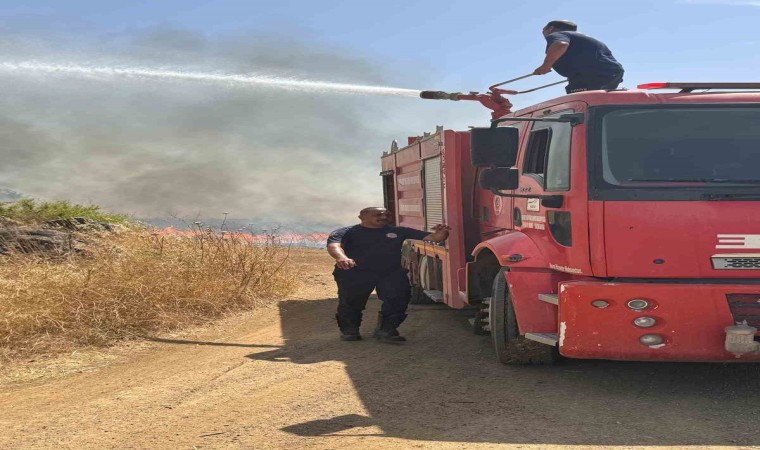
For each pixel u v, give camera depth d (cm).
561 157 592
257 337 856
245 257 1162
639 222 541
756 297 531
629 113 564
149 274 958
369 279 816
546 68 760
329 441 475
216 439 483
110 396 596
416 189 1012
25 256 1017
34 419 535
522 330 616
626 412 530
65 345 762
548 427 498
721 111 561
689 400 559
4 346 738
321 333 881
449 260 831
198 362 721
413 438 479
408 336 852
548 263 612
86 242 1162
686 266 537
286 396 587
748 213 533
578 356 557
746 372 640
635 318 543
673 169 548
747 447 450
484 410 542
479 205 824
